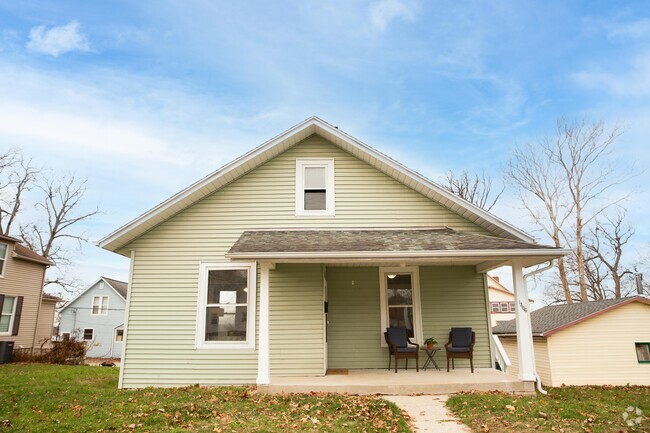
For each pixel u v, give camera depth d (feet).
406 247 28.89
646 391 40.29
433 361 34.60
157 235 34.83
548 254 27.96
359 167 36.76
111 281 127.03
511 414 22.29
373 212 35.91
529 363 28.07
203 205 35.60
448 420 21.88
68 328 119.96
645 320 47.26
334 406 23.85
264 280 28.58
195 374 32.63
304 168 36.73
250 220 35.47
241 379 32.37
